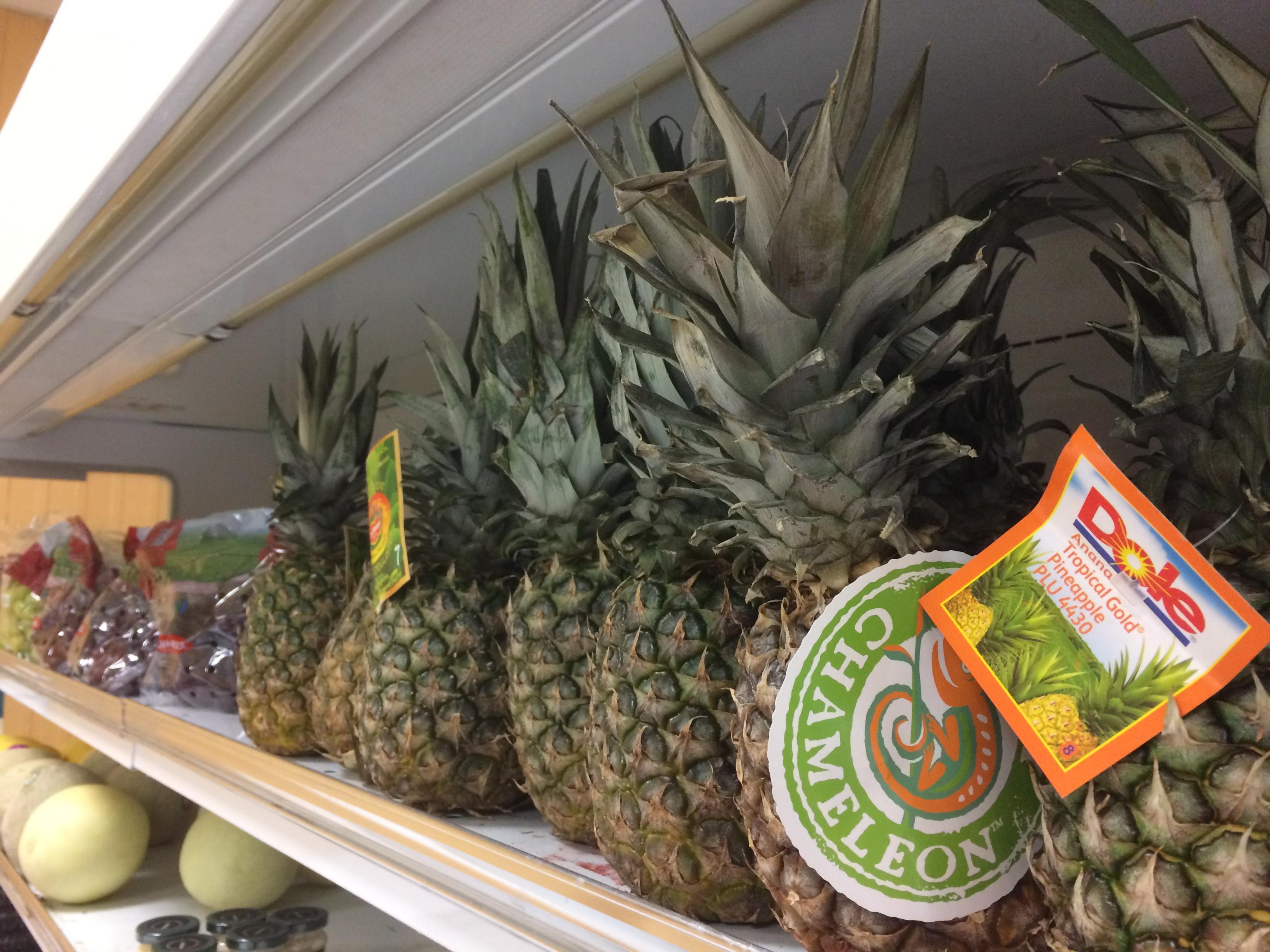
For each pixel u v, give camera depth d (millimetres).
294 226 1262
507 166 1169
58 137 1174
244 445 3100
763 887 756
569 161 1170
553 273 1051
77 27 1081
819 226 612
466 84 918
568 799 944
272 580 1550
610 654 839
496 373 998
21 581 2936
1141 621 536
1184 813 497
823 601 675
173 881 2256
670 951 682
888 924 636
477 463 1150
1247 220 659
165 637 1945
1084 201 854
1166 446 593
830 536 673
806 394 659
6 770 2674
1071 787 547
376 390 1637
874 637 655
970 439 784
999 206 818
